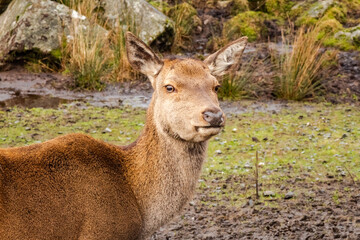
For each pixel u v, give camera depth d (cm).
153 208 838
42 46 2711
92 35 2684
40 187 765
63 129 1909
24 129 1886
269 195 1394
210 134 788
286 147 1786
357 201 1357
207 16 3478
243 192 1423
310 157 1692
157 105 851
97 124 1986
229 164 1628
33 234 754
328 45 3169
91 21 2766
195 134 800
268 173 1559
